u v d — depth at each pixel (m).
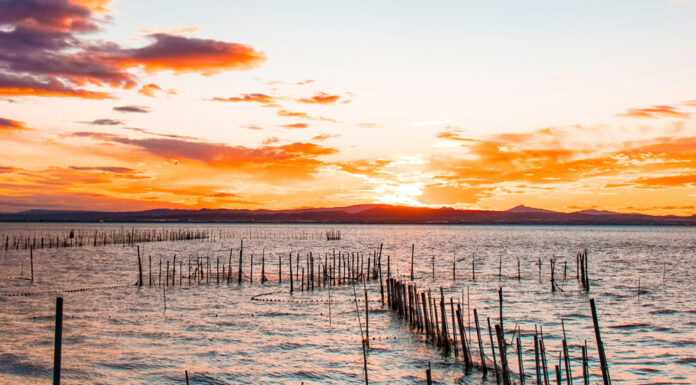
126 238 163.00
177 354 30.09
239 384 25.56
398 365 27.98
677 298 50.47
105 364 28.16
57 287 55.66
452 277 67.94
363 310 42.75
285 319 39.31
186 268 76.81
